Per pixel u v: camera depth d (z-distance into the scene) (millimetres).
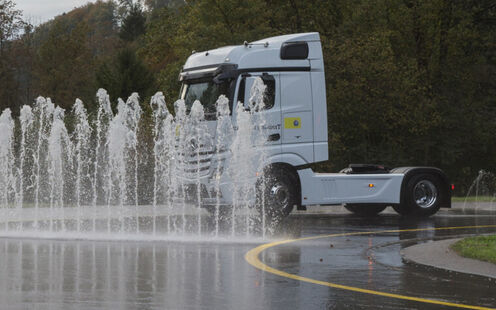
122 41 104062
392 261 10695
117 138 23391
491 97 45344
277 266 10109
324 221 18766
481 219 19422
